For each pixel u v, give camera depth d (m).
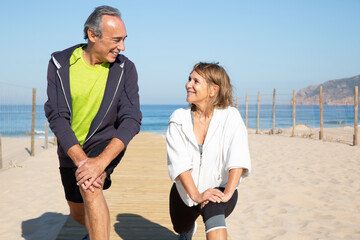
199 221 4.18
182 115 2.31
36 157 12.99
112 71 2.34
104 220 2.01
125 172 7.17
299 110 105.06
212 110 2.33
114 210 4.54
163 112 114.56
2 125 39.19
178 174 2.20
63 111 2.26
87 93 2.31
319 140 18.50
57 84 2.30
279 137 20.80
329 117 70.25
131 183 6.16
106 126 2.41
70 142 2.13
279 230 5.02
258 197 6.87
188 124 2.28
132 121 2.21
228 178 2.26
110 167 2.32
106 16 2.11
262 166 10.50
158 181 6.34
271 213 5.84
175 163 2.22
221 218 2.07
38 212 6.04
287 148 14.94
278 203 6.41
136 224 4.01
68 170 2.56
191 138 2.24
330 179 8.36
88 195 1.97
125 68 2.38
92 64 2.30
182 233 2.78
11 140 20.34
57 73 2.29
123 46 2.21
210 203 2.11
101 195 2.04
